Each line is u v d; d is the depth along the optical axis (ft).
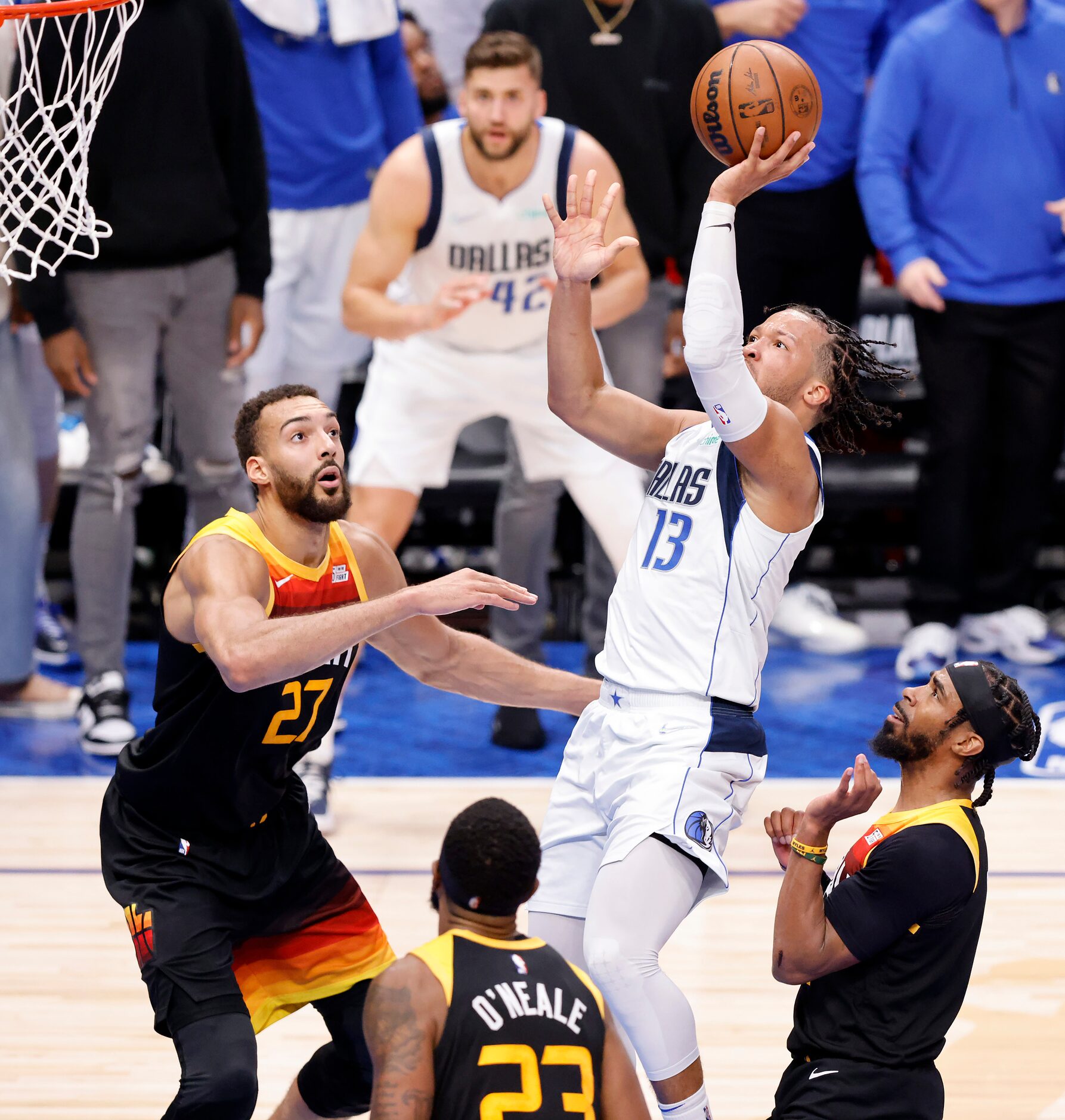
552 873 37.70
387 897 53.11
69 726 70.90
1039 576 87.51
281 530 34.09
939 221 75.66
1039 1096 41.47
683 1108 33.96
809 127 35.86
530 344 62.85
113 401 65.46
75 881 54.75
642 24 69.00
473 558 84.33
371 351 84.33
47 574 84.74
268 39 71.67
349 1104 36.52
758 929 51.55
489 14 70.90
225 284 66.80
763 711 73.10
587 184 37.65
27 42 47.37
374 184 60.95
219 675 33.17
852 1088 31.53
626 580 37.47
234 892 34.42
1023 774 67.21
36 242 63.00
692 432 37.93
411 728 71.82
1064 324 76.23
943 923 31.65
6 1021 44.75
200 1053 31.65
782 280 77.00
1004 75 73.31
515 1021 26.08
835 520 87.10
